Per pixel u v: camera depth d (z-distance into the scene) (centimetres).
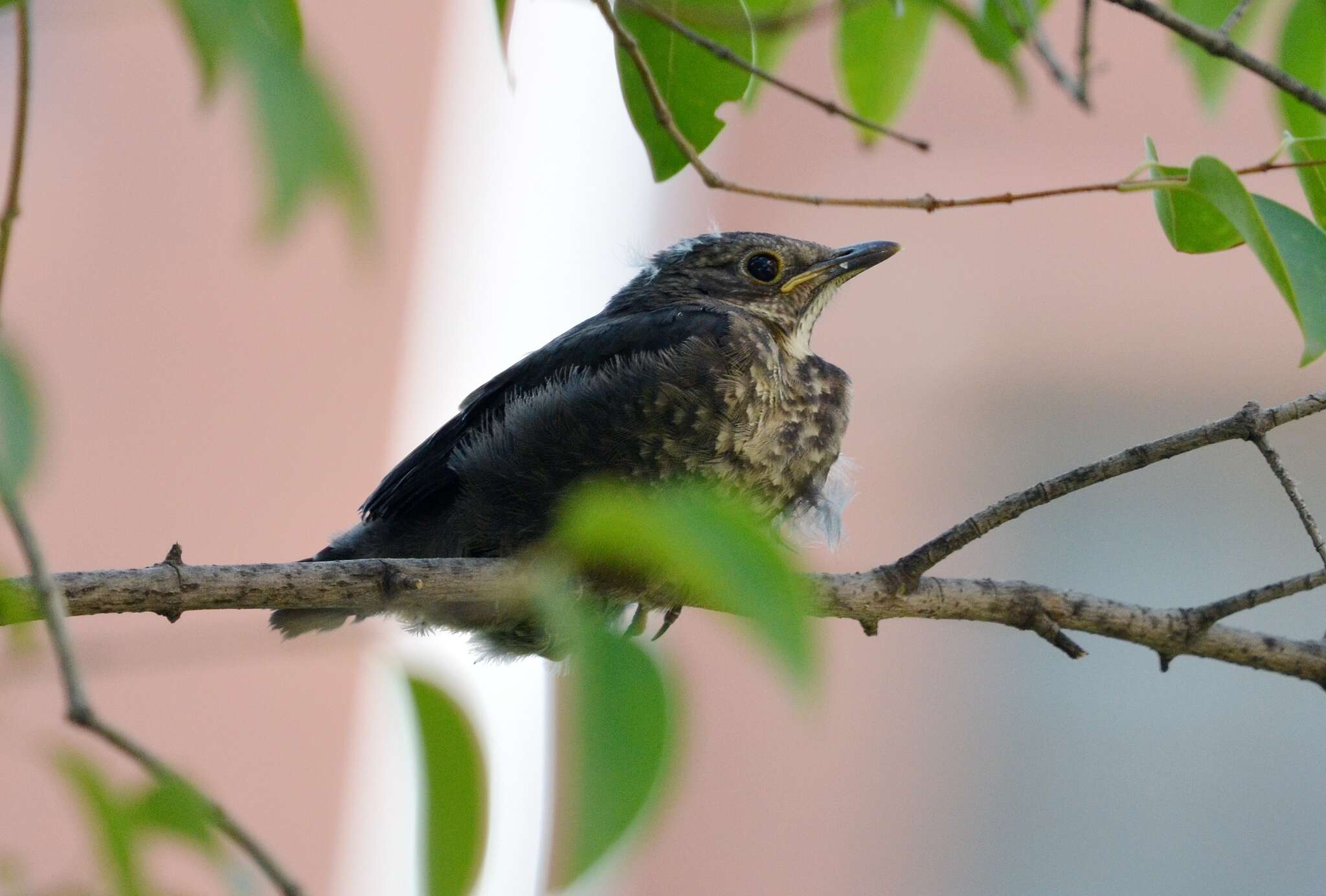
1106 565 1270
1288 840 1243
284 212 231
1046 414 1286
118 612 503
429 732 295
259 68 236
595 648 252
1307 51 657
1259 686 1265
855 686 1263
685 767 252
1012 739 1260
